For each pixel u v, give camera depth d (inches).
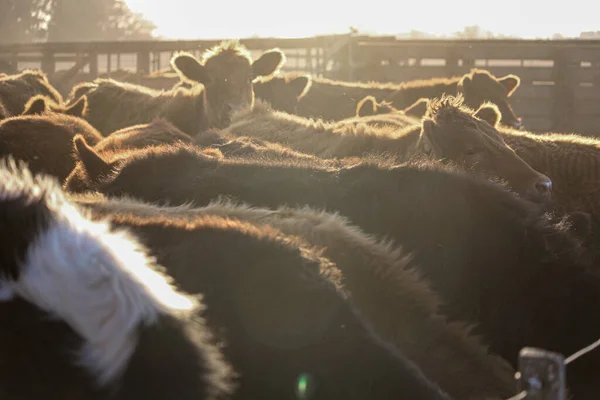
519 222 170.1
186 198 180.4
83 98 399.2
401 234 171.0
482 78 595.8
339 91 618.5
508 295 163.0
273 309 112.7
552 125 822.5
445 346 136.6
